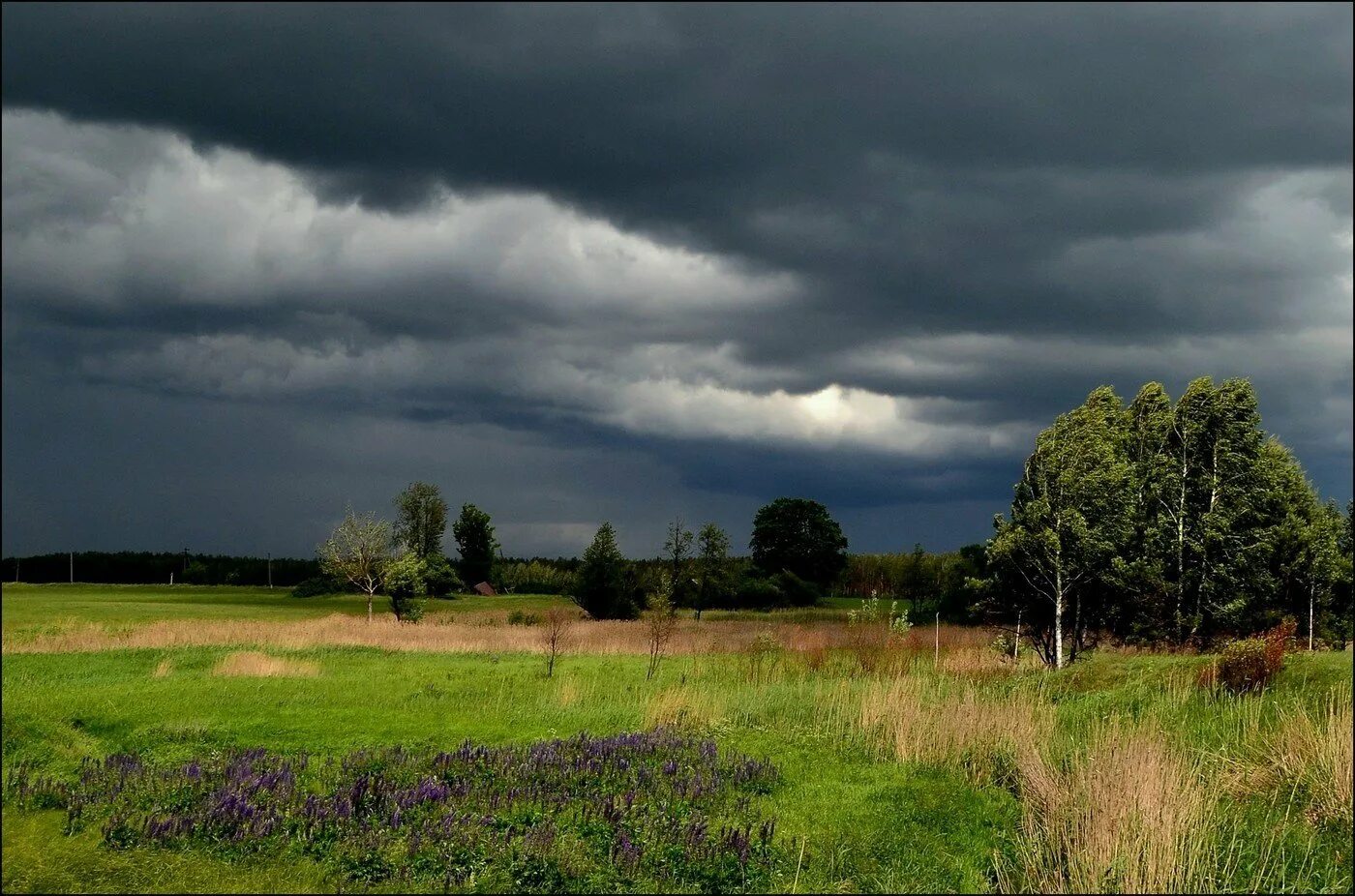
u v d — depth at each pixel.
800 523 94.88
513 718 20.19
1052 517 33.25
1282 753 13.72
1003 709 17.59
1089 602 34.31
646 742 16.66
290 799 12.61
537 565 107.81
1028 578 33.81
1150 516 35.22
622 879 10.11
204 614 53.62
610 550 63.47
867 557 96.50
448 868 10.16
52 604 59.31
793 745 17.08
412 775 14.22
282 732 17.94
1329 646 35.47
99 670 27.98
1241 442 34.69
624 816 12.18
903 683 21.66
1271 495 34.34
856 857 11.02
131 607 58.78
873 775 14.68
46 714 18.17
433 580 89.00
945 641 40.88
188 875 10.00
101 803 12.33
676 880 10.18
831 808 12.91
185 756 15.86
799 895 9.90
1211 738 15.52
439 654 35.56
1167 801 11.10
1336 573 34.88
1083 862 10.27
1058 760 14.81
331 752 16.45
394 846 10.95
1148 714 17.47
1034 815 12.21
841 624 54.03
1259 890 9.95
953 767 15.16
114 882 9.75
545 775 14.23
